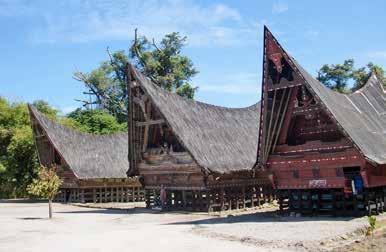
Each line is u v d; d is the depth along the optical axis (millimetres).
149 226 20625
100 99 71375
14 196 48219
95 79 70625
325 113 21391
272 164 22953
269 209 28297
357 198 21297
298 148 22328
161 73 67312
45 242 15992
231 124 32406
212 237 16141
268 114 22297
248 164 29016
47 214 28312
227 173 26828
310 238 14898
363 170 20125
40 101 56781
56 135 39844
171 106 29141
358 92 26281
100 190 39188
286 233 16312
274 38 21422
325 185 21375
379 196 22125
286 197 23438
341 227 17391
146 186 30875
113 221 23672
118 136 43688
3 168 43562
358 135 20578
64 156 38781
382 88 28922
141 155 30797
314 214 22312
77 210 31641
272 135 22656
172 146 29297
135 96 29734
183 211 27781
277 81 21922
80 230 19656
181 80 67750
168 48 67438
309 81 20859
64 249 14320
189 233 17391
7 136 45625
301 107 22094
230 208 28312
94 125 58969
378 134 22594
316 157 21500
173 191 29406
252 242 14758
